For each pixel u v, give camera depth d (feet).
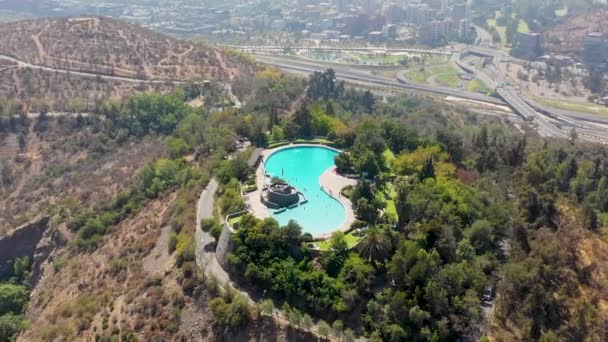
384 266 513.86
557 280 504.84
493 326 467.93
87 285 619.67
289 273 508.12
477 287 492.95
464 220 587.68
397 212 581.94
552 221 611.88
